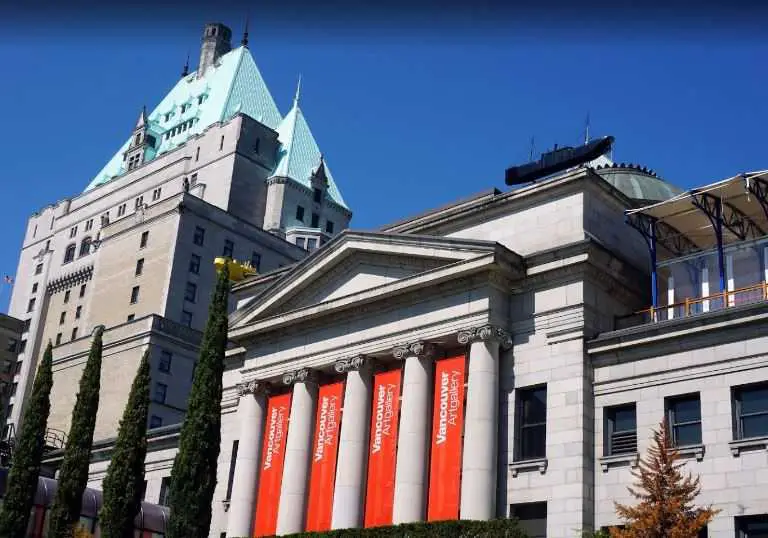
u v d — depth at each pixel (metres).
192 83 153.25
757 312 39.84
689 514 35.34
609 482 41.81
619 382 43.09
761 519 37.78
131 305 115.38
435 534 39.22
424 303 47.97
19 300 147.38
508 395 45.28
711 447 39.66
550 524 41.91
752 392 39.88
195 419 45.25
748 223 47.53
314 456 49.94
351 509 46.75
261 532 50.56
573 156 54.28
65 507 49.78
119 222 123.88
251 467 52.75
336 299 50.62
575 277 45.12
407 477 44.94
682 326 41.62
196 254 115.38
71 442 51.09
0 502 56.69
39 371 54.72
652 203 50.69
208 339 47.03
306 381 51.72
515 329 46.22
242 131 133.75
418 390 46.53
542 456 43.81
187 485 44.00
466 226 51.81
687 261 45.84
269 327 53.91
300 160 140.38
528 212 49.38
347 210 144.88
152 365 102.44
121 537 46.22
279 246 125.69
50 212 152.62
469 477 43.16
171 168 138.75
